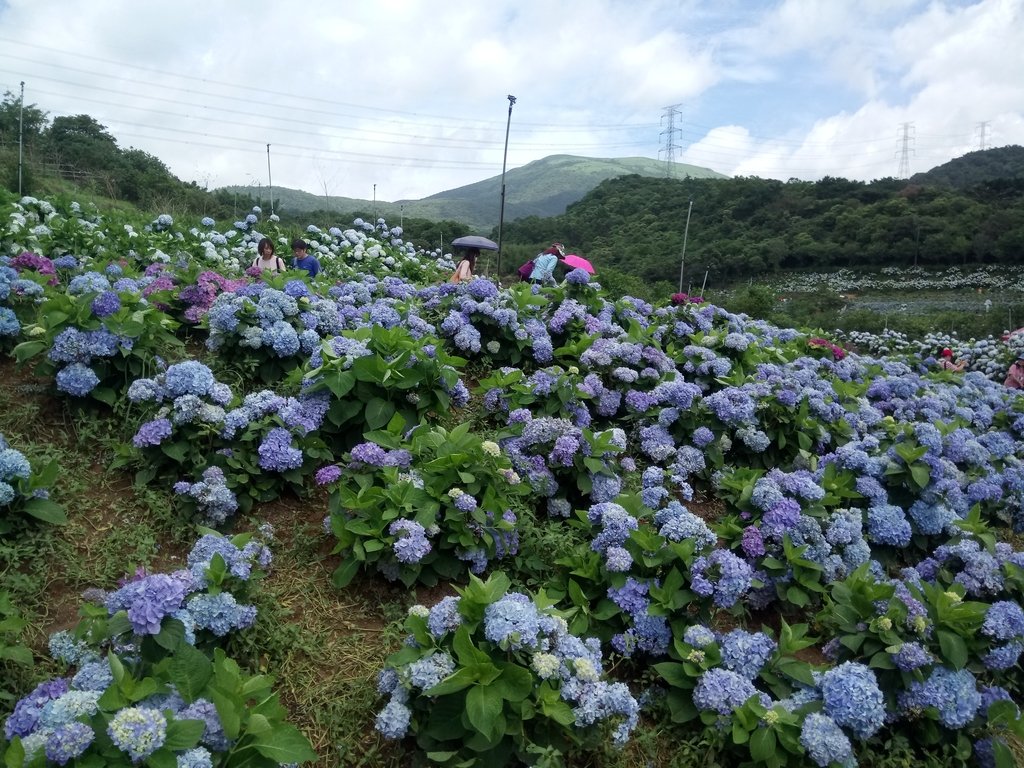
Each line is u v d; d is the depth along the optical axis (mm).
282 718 2322
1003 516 5336
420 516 3318
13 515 3156
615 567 3258
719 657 3074
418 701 2609
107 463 3867
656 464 5094
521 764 2598
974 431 7250
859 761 3084
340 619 3273
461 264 9938
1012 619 3316
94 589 2891
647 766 2881
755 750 2768
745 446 5324
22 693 2480
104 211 10797
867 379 8172
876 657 3160
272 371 4715
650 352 5691
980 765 3191
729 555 3311
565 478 4230
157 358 4215
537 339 5973
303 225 19500
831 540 3926
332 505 3574
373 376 4211
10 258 5848
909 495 4641
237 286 5500
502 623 2559
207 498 3426
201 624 2682
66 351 3934
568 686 2611
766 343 8250
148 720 1926
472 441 3648
